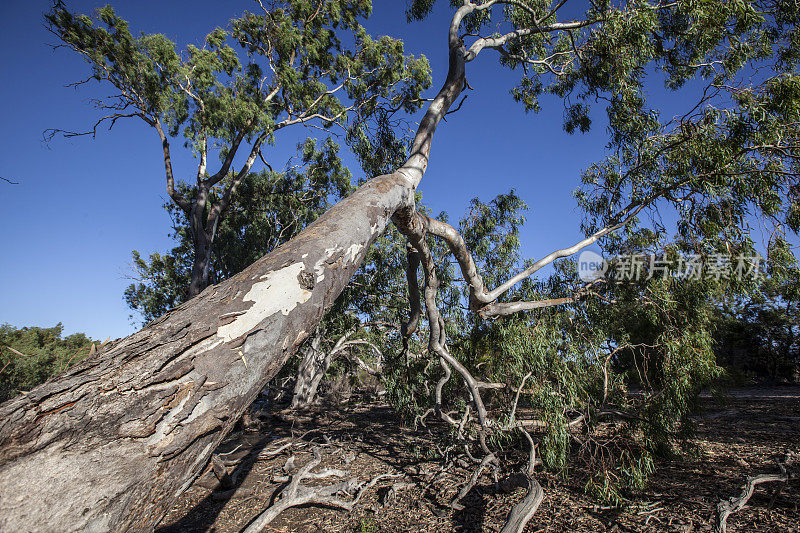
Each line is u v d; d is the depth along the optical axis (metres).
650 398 6.30
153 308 22.95
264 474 8.21
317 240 2.09
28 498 0.90
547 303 6.98
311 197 18.89
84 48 11.39
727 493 5.41
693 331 6.50
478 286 6.27
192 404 1.26
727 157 5.82
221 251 21.23
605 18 6.07
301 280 1.82
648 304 6.75
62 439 1.02
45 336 23.02
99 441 1.06
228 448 10.51
